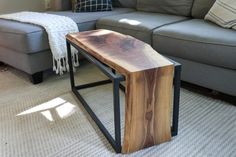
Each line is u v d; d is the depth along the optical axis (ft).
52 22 6.73
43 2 11.46
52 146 4.41
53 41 6.57
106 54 4.24
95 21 7.66
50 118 5.22
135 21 6.82
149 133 4.14
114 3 9.43
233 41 4.81
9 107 5.71
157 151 4.16
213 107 5.37
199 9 7.06
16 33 6.35
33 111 5.51
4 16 7.87
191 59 5.57
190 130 4.65
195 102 5.60
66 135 4.67
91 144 4.41
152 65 3.81
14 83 6.98
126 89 3.78
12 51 7.00
